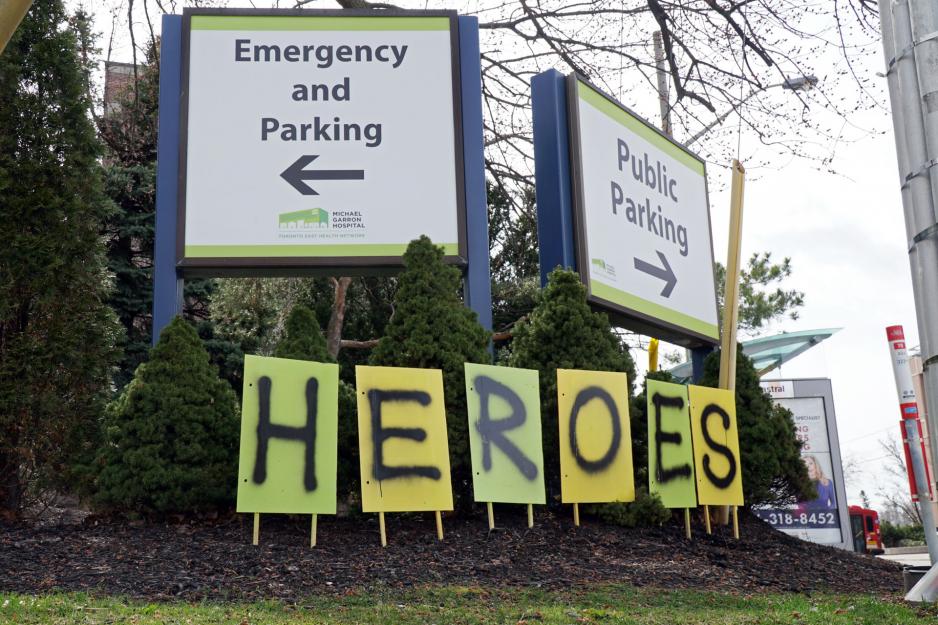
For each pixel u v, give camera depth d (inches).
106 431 338.3
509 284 804.0
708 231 537.3
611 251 449.4
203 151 404.8
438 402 335.0
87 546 295.6
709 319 523.2
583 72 639.8
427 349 351.9
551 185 431.8
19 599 227.3
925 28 283.3
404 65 426.6
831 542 762.8
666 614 247.6
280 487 306.3
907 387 328.8
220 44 416.2
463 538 327.0
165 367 344.2
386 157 416.2
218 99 410.6
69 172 367.6
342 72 421.7
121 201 768.9
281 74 417.4
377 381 323.9
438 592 261.0
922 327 282.2
